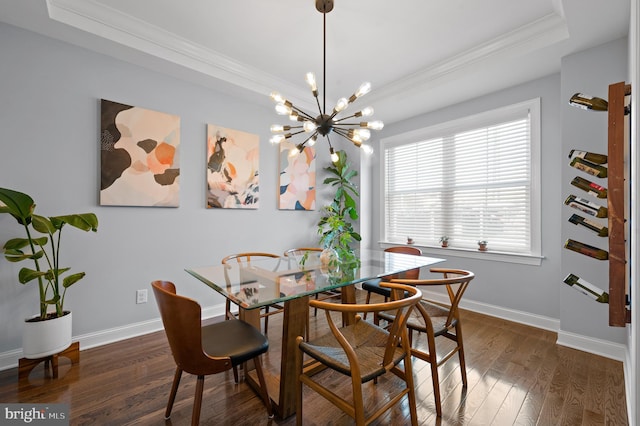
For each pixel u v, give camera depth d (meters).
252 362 1.82
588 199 2.19
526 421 1.47
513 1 1.95
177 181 2.71
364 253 2.72
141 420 1.47
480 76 2.67
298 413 1.36
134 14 2.11
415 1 1.95
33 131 2.05
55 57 2.13
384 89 3.29
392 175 4.07
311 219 3.91
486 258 3.03
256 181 3.30
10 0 1.75
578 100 1.74
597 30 1.98
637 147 1.04
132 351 2.21
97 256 2.32
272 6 2.01
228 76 2.80
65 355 1.97
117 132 2.38
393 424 1.46
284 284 1.59
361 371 1.19
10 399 1.63
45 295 1.90
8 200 1.71
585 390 1.72
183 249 2.78
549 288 2.64
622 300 1.55
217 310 3.03
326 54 2.62
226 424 1.45
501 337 2.46
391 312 1.86
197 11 2.06
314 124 1.95
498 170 3.02
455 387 1.76
